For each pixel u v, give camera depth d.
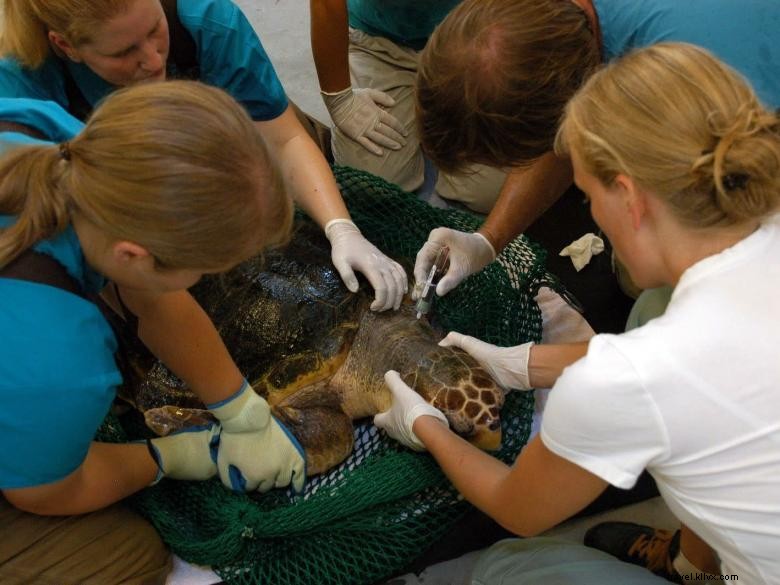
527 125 0.88
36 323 0.78
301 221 1.53
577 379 0.71
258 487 1.30
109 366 0.87
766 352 0.67
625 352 0.69
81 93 1.26
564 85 0.85
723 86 0.64
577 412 0.72
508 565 1.20
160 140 0.66
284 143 1.49
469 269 1.44
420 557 1.37
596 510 1.46
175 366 1.11
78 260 0.80
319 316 1.41
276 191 0.75
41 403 0.81
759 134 0.62
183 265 0.75
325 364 1.40
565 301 1.63
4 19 1.09
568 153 0.79
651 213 0.70
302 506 1.17
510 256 1.59
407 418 1.22
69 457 0.91
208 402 1.20
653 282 0.78
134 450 1.21
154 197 0.67
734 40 0.97
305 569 1.23
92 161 0.69
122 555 1.15
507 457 1.33
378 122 1.87
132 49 1.08
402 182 1.93
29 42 1.10
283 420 1.35
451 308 1.54
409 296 1.47
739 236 0.70
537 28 0.83
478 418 1.25
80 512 1.11
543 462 0.82
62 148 0.73
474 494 1.04
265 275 1.43
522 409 1.38
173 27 1.23
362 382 1.41
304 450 1.33
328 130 2.01
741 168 0.61
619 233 0.74
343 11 1.62
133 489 1.19
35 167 0.73
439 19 1.82
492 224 1.46
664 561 1.32
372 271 1.40
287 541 1.24
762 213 0.65
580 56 0.86
